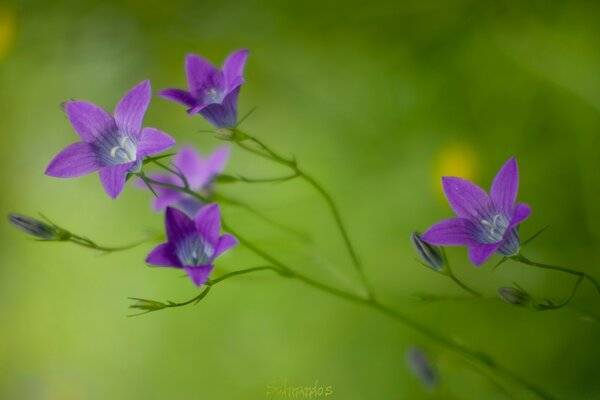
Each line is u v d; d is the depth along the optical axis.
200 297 0.39
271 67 0.58
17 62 0.62
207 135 0.59
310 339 0.54
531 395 0.47
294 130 0.57
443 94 0.55
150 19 0.60
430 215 0.54
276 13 0.58
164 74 0.60
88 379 0.58
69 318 0.60
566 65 0.53
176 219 0.38
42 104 0.62
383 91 0.56
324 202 0.55
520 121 0.53
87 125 0.39
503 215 0.37
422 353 0.45
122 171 0.38
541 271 0.51
